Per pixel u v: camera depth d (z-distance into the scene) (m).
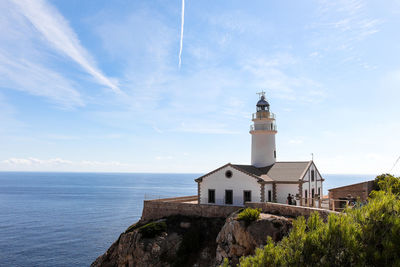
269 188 44.28
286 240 13.79
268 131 52.00
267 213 33.12
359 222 12.47
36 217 115.38
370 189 37.69
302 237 13.20
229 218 33.72
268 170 49.38
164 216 43.59
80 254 68.12
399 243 10.72
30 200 174.38
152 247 37.06
